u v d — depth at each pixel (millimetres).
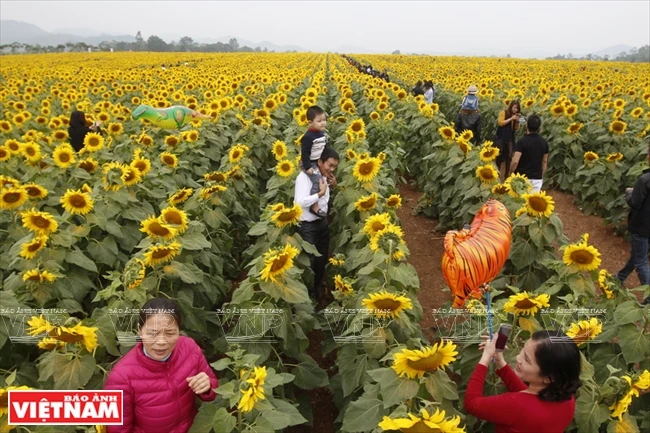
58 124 12961
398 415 2689
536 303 3666
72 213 5621
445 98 21359
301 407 4750
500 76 27531
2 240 6523
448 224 9508
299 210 5211
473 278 3236
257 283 4293
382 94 15695
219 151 10953
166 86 20734
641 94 18078
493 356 3373
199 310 4961
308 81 26219
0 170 9094
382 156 9383
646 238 6914
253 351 4238
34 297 4496
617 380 3334
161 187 7879
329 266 6574
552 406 2930
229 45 191625
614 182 10125
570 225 10359
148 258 4355
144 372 3178
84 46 112500
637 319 3861
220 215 6574
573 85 20141
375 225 5039
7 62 49375
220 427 2984
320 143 5945
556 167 12227
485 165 8016
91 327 3457
